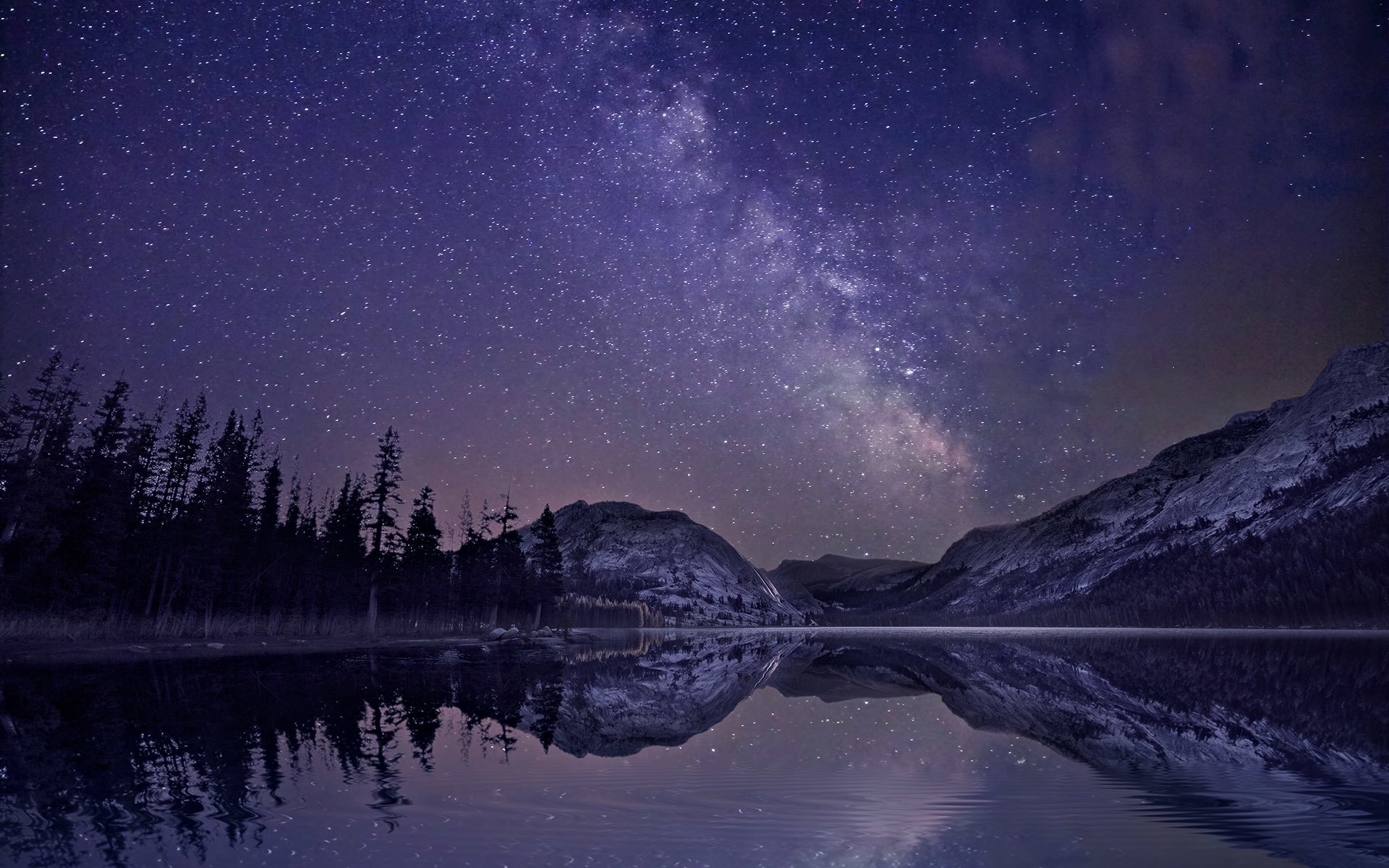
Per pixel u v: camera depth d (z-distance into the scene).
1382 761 12.75
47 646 39.31
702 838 7.94
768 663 46.78
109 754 12.09
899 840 7.93
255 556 64.75
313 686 23.47
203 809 8.80
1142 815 9.04
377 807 9.05
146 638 47.03
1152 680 30.77
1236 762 12.60
